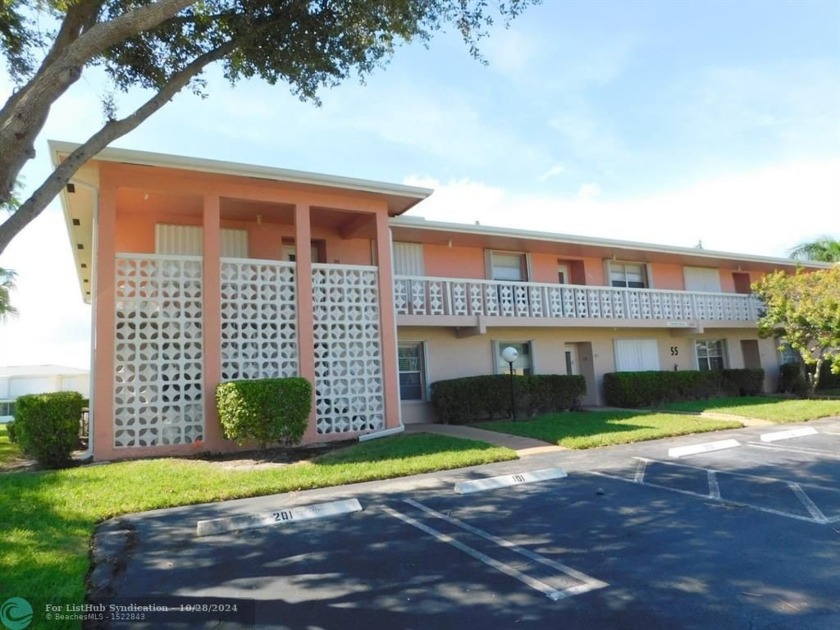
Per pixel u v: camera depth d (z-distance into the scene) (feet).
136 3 25.76
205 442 33.47
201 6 26.63
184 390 34.12
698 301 66.23
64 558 15.66
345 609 12.59
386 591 13.53
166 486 24.16
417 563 15.39
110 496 22.54
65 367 127.65
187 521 19.89
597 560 15.30
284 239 46.29
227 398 32.55
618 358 62.39
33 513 19.98
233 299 36.24
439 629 11.52
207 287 34.96
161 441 33.12
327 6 27.71
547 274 59.88
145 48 27.40
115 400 32.45
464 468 28.19
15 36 25.23
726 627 11.30
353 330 39.55
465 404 47.16
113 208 32.94
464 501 21.93
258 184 37.01
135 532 18.60
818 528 17.66
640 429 37.76
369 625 11.78
